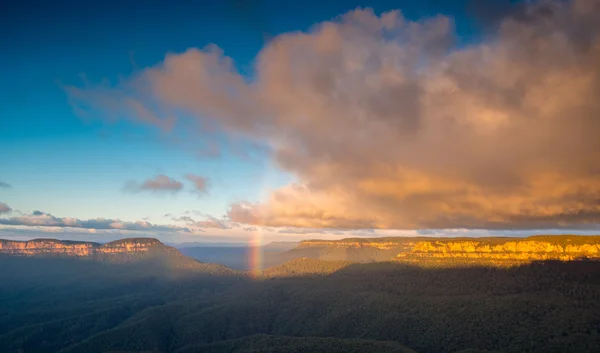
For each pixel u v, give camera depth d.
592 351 179.88
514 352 194.38
